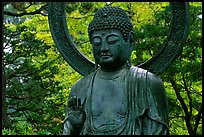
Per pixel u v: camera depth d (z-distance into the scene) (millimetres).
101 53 5246
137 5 14312
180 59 13109
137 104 5168
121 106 5180
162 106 5258
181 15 5535
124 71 5371
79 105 4945
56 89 14625
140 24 14492
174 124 14672
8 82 14484
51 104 14508
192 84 14305
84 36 15148
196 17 13102
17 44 14688
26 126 12594
